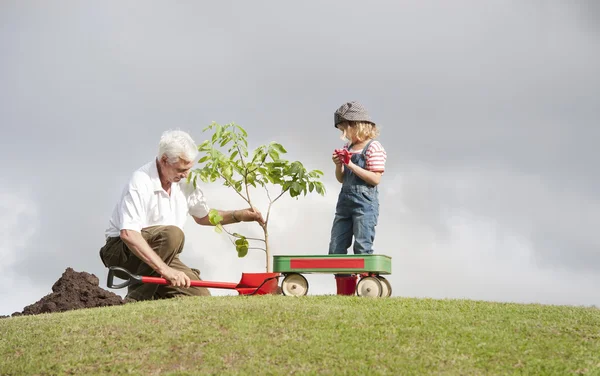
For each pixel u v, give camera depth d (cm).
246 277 556
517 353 401
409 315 466
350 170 628
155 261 545
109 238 606
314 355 387
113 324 446
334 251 632
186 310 468
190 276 612
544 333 444
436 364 379
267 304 479
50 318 480
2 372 383
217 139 661
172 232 578
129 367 379
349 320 448
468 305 520
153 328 434
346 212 630
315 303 497
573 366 384
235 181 688
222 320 443
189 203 655
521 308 518
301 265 539
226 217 658
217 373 366
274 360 382
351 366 373
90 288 590
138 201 562
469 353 398
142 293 600
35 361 393
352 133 641
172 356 392
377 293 542
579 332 451
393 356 388
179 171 584
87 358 393
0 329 458
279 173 671
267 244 666
